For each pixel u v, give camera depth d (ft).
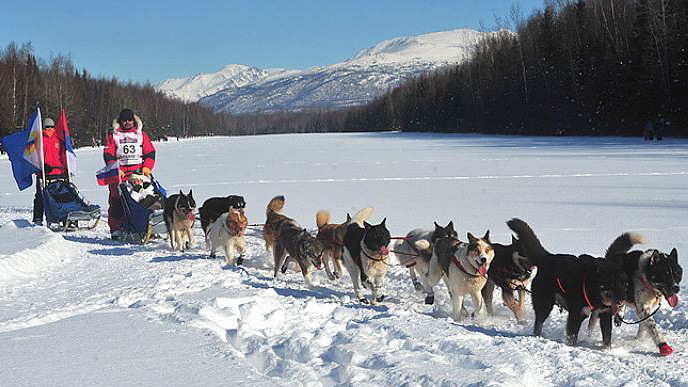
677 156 94.53
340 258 30.07
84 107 291.79
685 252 30.73
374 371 15.40
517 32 253.85
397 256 29.73
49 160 47.26
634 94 169.89
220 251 37.04
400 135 310.86
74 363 15.98
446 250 24.17
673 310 22.36
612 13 188.65
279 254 30.89
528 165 89.35
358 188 66.33
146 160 42.55
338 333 18.98
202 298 23.17
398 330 19.12
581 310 19.36
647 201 49.24
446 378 14.61
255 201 57.57
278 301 23.04
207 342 17.65
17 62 248.11
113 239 41.93
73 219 45.14
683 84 156.25
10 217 53.01
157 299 23.41
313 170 93.20
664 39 160.15
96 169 115.24
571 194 55.52
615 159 93.40
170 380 14.82
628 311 23.04
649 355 18.43
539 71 220.23
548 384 15.08
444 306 25.75
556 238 35.63
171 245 38.11
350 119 560.20
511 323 22.99
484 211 47.37
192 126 524.93
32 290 26.16
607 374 15.40
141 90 453.99
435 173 82.07
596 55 189.06
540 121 220.64
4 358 16.40
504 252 23.44
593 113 189.98
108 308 22.21
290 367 15.85
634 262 19.67
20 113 223.10
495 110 255.91
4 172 114.62
